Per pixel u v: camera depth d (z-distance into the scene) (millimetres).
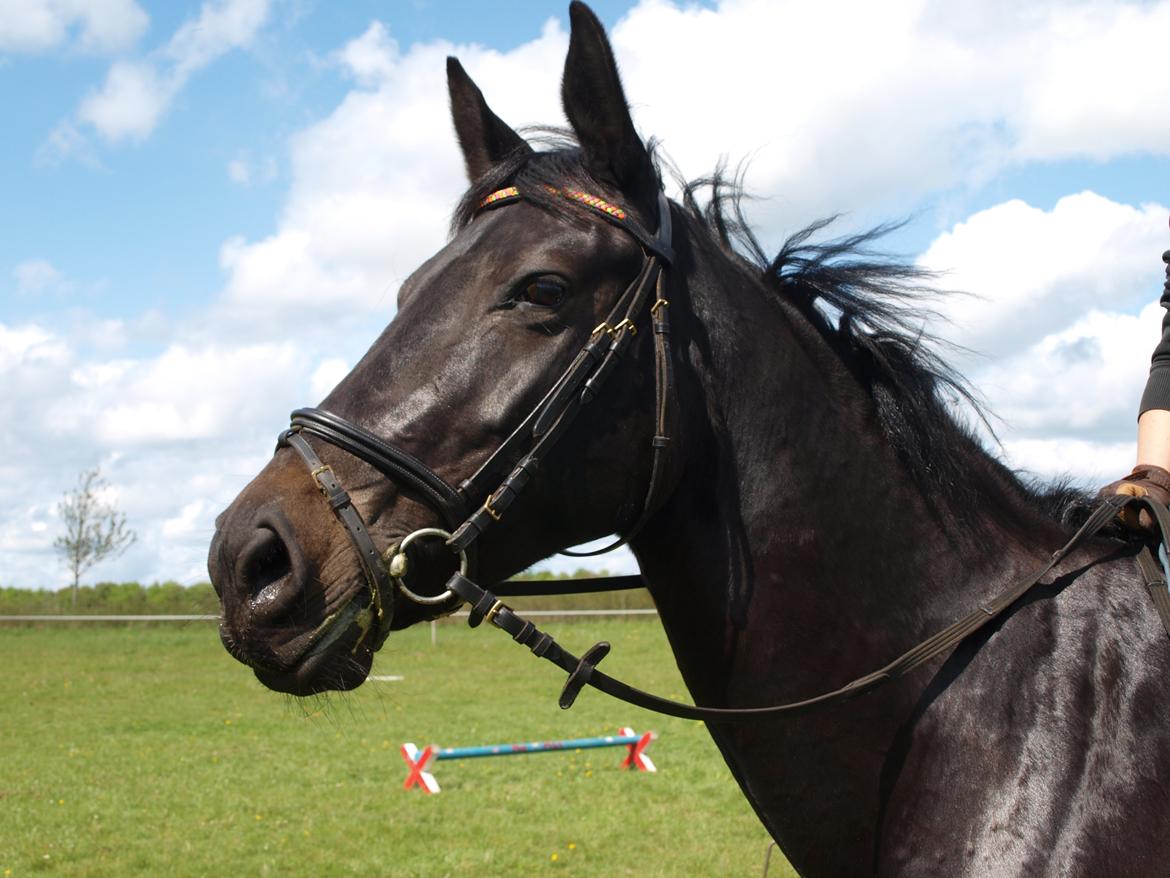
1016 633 2088
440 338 2023
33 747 10516
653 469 2066
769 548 2152
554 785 8688
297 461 1955
